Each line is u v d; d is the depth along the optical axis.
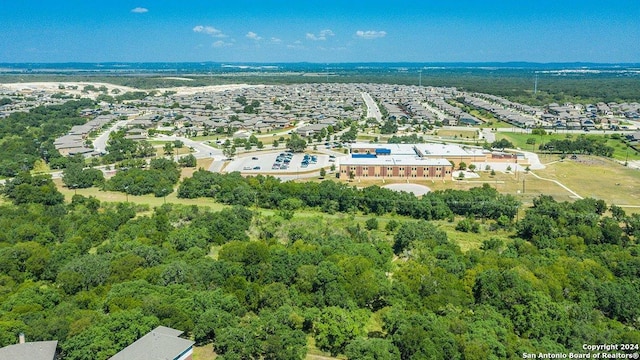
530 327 112.88
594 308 126.94
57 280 133.75
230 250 147.50
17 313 109.94
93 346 93.81
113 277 133.88
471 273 134.50
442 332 102.69
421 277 132.75
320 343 106.06
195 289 126.44
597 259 156.62
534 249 167.25
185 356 90.19
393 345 100.88
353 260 137.62
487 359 96.19
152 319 102.31
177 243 165.00
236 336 101.12
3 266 140.00
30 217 192.88
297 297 123.19
